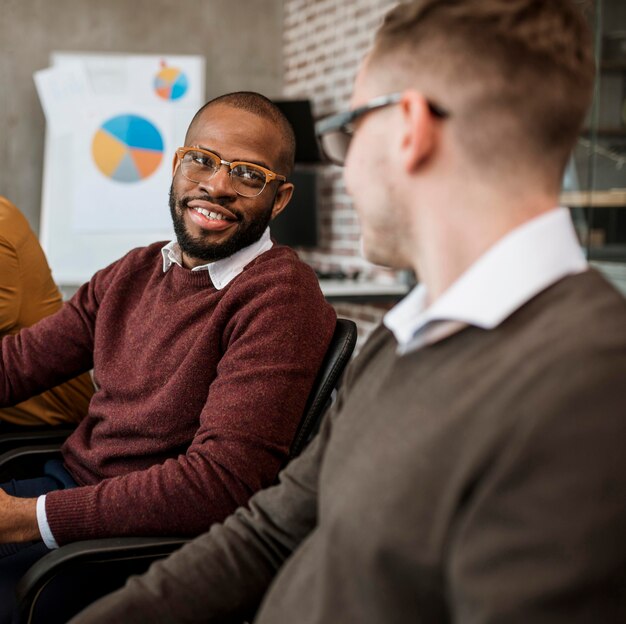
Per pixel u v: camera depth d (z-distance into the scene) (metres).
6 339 1.62
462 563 0.53
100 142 4.66
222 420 1.21
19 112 5.14
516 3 0.60
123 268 1.54
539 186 0.62
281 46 5.55
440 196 0.64
